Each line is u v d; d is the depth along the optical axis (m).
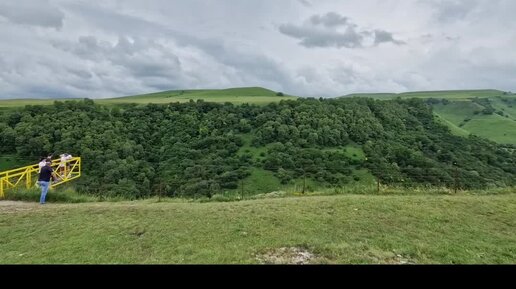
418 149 54.62
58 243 8.55
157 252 7.95
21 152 41.34
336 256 7.70
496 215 10.74
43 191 13.07
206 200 14.21
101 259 7.56
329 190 15.55
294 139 56.19
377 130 59.75
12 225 9.89
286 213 10.60
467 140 62.47
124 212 11.00
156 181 39.97
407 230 9.42
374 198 12.46
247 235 8.91
